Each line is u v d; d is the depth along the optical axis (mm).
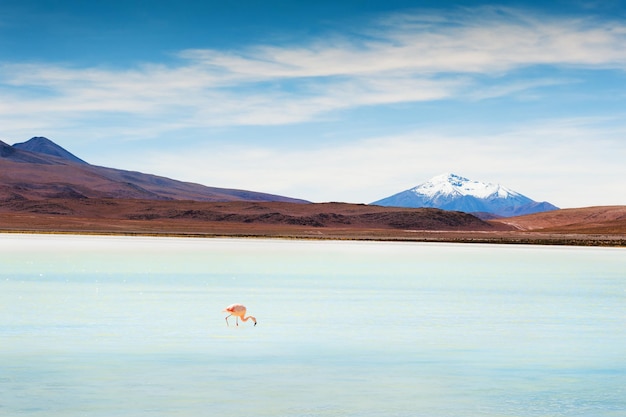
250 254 72625
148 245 89312
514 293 37781
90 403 16078
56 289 37312
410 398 16828
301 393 17109
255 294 36250
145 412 15508
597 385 18062
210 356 20844
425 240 137375
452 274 50188
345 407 16062
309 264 58656
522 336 24547
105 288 38062
